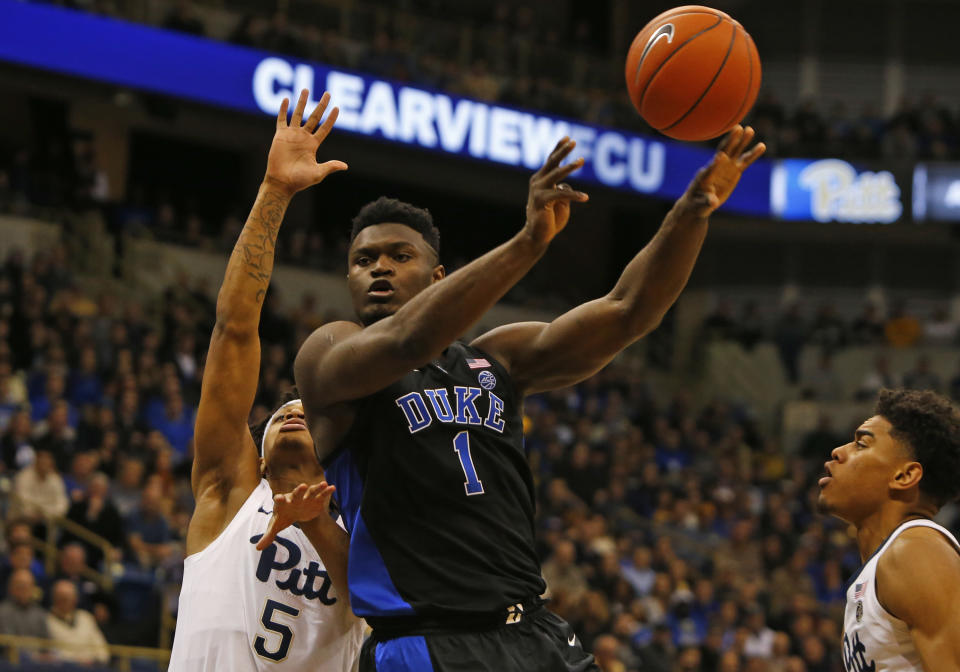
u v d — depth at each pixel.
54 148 19.75
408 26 22.75
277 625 3.63
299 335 17.55
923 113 24.22
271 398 15.55
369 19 22.47
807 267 25.55
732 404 21.89
